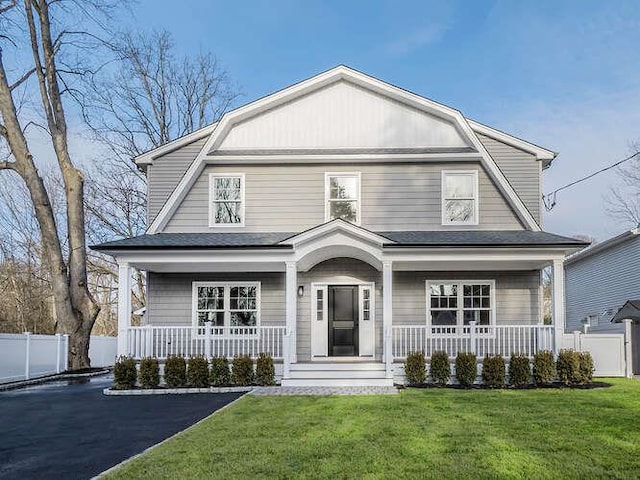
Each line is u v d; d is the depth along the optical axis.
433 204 16.97
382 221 16.95
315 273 16.88
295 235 14.96
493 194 16.97
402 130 17.25
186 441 7.72
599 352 15.89
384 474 6.11
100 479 6.02
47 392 14.55
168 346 16.45
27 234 34.69
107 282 38.97
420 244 14.76
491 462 6.56
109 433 8.88
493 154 17.47
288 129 17.39
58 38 22.02
